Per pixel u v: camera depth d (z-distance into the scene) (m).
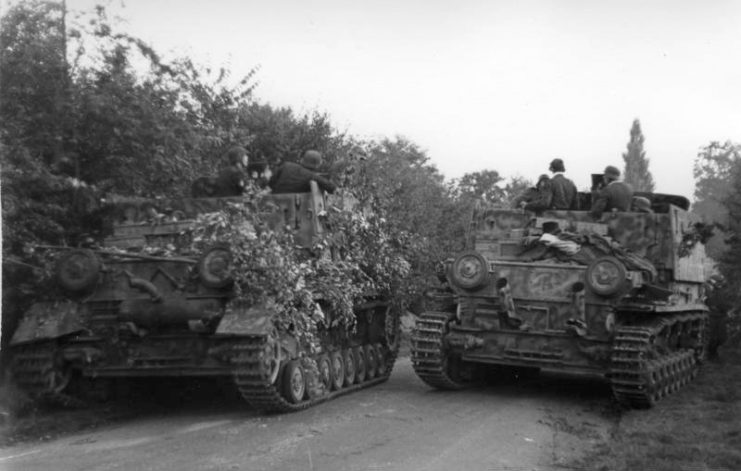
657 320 13.09
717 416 11.13
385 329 14.70
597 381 15.16
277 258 10.11
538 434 9.79
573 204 14.69
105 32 13.12
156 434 9.30
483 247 13.75
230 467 7.62
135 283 10.20
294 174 12.07
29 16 12.46
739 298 18.94
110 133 12.79
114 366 10.52
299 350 11.03
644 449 8.85
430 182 24.77
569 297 12.30
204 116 16.70
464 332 12.96
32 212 11.51
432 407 11.57
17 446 8.73
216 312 10.09
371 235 13.55
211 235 10.58
